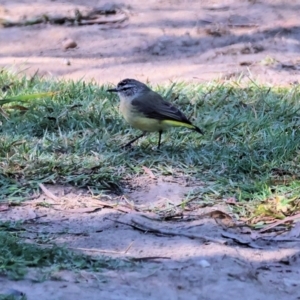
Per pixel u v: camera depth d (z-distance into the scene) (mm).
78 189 10891
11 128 12789
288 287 8562
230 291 8297
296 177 11492
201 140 12633
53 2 19812
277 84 15398
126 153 11953
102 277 8297
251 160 11789
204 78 15742
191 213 10453
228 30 18266
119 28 18516
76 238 9406
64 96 14078
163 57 17188
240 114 13594
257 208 10570
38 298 7758
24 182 10906
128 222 9953
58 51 17438
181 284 8328
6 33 18281
